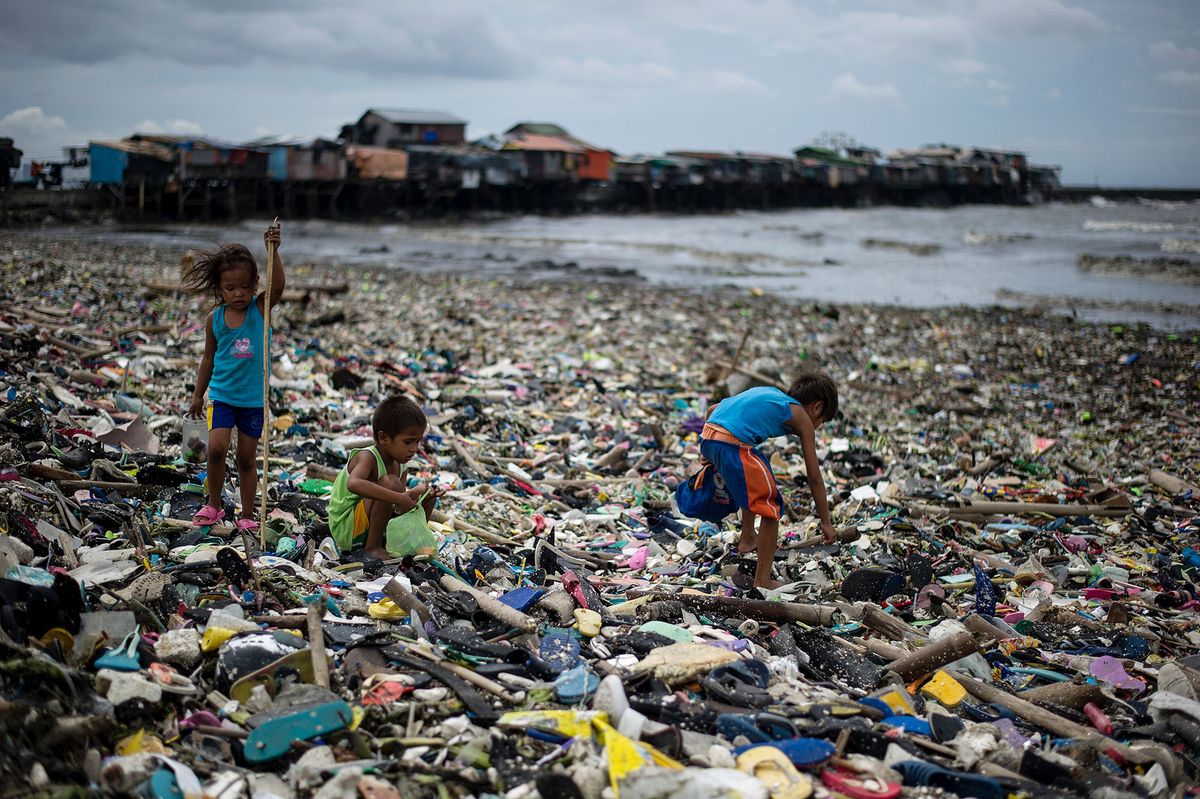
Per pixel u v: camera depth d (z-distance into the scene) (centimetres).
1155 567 651
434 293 2292
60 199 5441
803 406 546
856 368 1537
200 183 5919
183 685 336
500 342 1479
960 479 865
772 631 468
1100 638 501
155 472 572
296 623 389
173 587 404
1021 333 2008
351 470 504
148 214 5622
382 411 504
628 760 296
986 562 628
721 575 566
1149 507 787
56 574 357
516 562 548
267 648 356
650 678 377
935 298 2791
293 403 870
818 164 10419
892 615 511
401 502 497
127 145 5784
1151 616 546
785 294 2850
